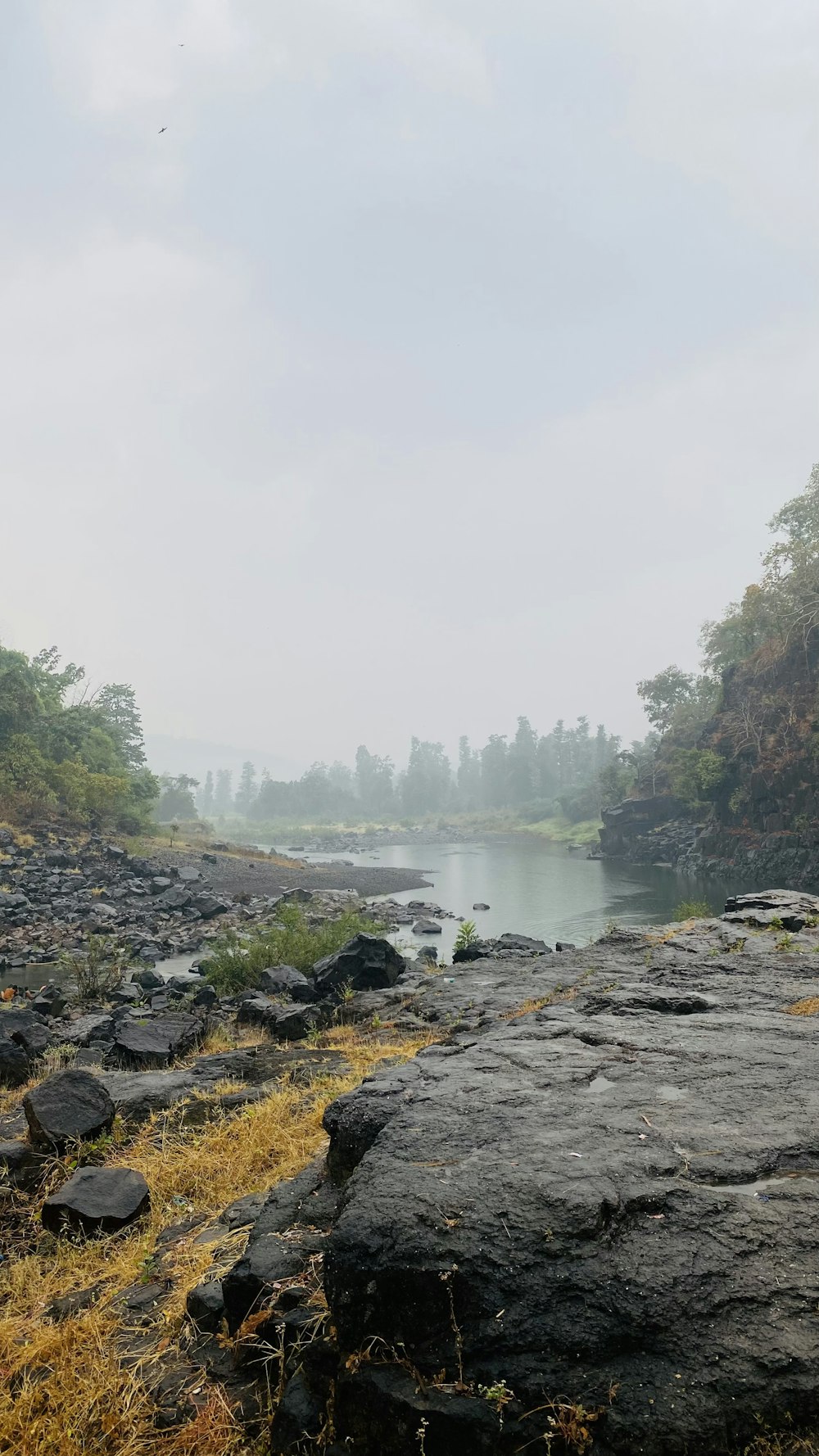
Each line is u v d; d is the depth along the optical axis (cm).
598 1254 261
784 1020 559
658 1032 526
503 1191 290
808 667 4884
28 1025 1058
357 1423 247
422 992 1085
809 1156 320
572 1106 377
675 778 6556
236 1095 680
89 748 5256
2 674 4922
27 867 3397
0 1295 427
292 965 1588
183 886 3309
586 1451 219
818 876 4188
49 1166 561
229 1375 306
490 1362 242
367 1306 262
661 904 3422
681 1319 240
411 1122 361
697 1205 283
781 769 4666
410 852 8538
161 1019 1023
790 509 5441
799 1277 252
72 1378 319
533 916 3070
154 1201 509
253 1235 361
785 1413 218
